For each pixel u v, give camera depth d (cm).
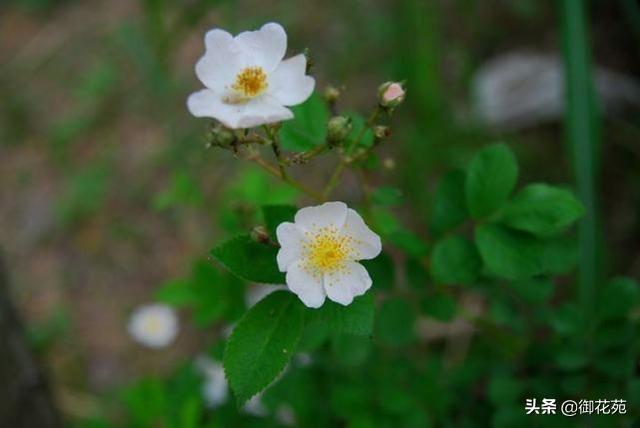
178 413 39
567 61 36
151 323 46
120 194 55
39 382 39
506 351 35
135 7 65
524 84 52
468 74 51
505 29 55
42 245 54
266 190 37
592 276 35
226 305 35
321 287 26
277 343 26
